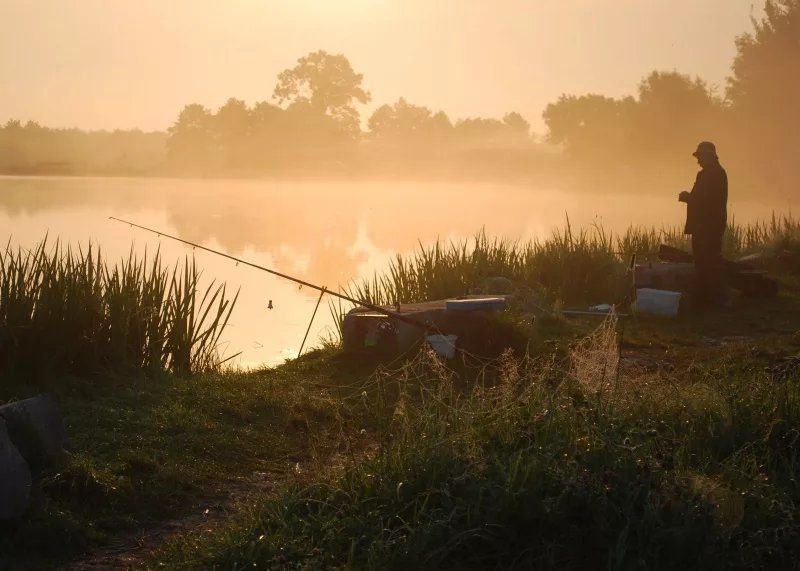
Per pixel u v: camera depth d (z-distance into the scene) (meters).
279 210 48.81
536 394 6.38
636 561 4.71
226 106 143.38
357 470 5.63
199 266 21.50
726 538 4.88
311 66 145.62
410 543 4.82
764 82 61.50
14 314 8.59
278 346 13.05
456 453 5.50
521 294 12.66
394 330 10.02
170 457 6.66
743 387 6.92
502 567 4.84
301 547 4.92
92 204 49.84
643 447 5.57
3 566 5.05
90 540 5.46
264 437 7.31
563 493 5.05
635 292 13.97
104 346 9.20
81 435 6.82
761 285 14.09
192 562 4.92
